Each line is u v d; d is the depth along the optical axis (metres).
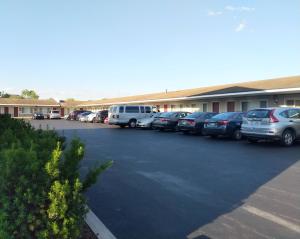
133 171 9.61
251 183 8.02
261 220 5.52
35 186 3.23
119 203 6.52
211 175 8.96
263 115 15.07
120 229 5.20
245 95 27.67
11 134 5.38
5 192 3.21
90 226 4.90
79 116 51.66
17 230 3.17
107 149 14.79
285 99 25.05
